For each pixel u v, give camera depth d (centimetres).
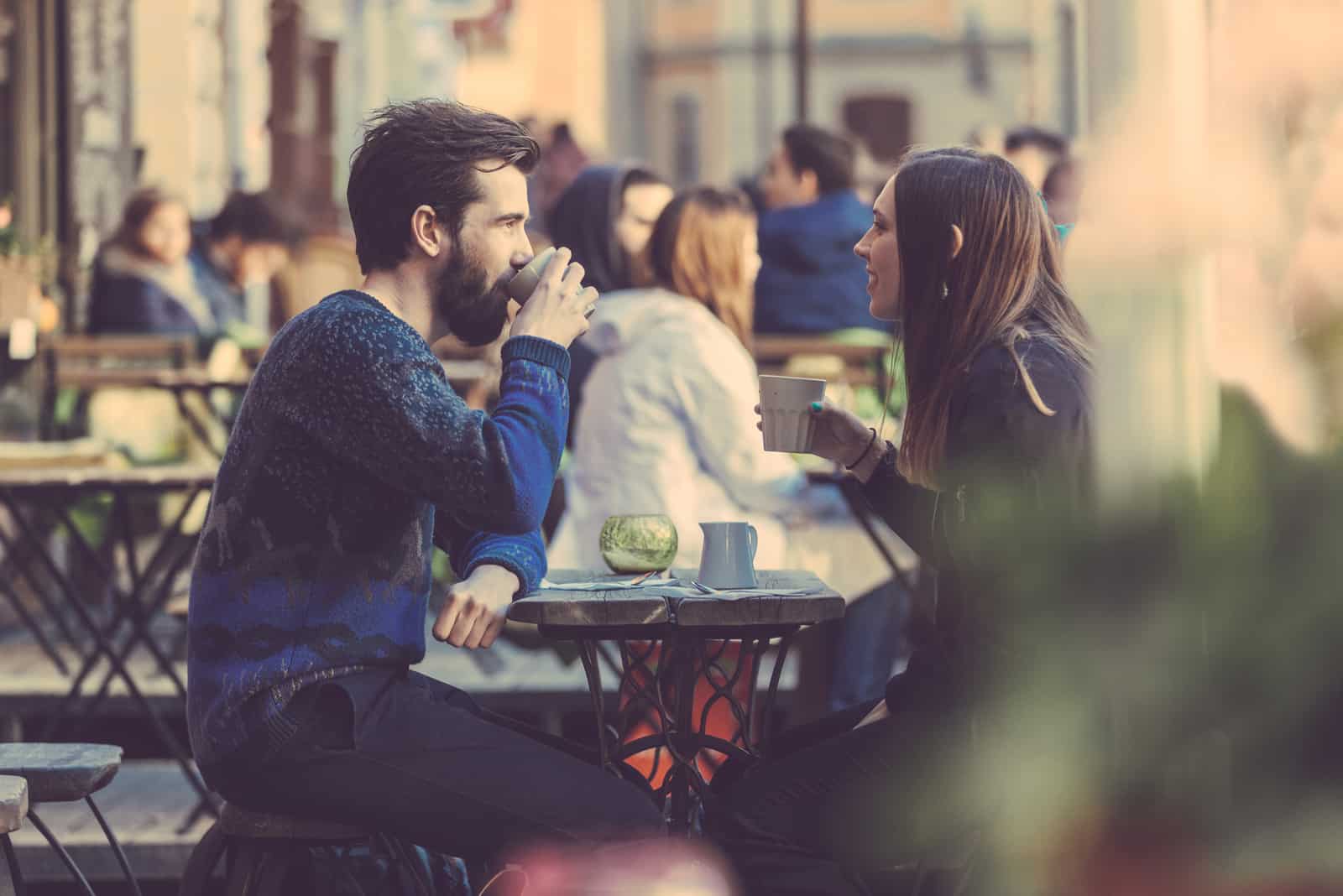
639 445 810
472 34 5566
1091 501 350
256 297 1934
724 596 552
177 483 846
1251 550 333
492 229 542
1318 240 325
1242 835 337
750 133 8756
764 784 545
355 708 501
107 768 545
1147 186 332
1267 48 321
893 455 591
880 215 559
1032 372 497
